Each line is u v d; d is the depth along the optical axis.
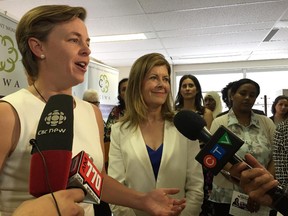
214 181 1.83
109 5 3.47
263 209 1.62
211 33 4.70
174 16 3.90
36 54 0.77
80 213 0.50
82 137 0.83
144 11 3.70
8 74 1.87
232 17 3.98
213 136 0.67
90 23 4.11
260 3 3.52
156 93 1.39
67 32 0.76
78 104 0.91
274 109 4.02
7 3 3.29
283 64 6.84
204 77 7.38
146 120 1.43
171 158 1.30
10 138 0.68
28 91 0.77
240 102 1.90
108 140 2.50
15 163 0.69
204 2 3.47
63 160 0.52
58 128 0.54
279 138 1.50
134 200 0.98
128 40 5.07
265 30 4.57
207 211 1.91
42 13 0.74
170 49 5.77
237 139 0.64
